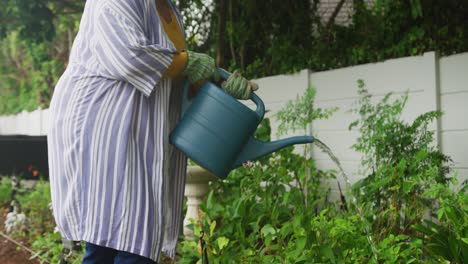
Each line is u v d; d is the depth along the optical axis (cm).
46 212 596
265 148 251
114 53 218
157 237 227
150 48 219
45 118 1134
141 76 221
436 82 463
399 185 359
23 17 583
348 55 561
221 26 630
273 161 461
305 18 629
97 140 223
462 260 296
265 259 312
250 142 250
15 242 540
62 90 232
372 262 292
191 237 416
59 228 232
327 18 679
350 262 297
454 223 297
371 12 572
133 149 225
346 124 534
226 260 326
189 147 239
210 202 382
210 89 240
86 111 225
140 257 225
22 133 1235
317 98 563
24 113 1223
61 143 229
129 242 220
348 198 398
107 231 220
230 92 246
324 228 318
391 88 498
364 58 535
